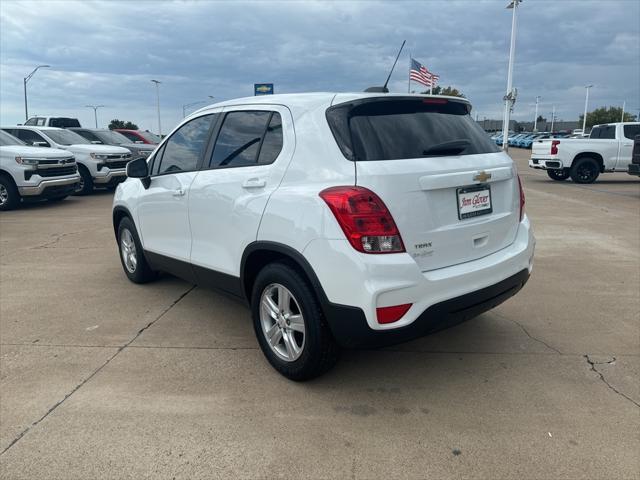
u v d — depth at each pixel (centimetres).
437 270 306
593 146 1619
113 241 799
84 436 284
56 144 1451
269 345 351
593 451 267
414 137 313
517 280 354
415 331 294
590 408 308
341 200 285
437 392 329
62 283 570
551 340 408
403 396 324
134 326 442
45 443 278
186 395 326
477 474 251
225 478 250
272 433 286
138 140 2186
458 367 363
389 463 260
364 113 311
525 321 447
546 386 336
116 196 554
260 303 352
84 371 359
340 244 285
